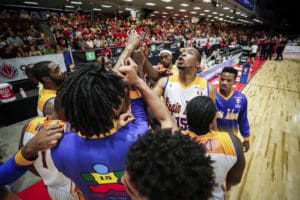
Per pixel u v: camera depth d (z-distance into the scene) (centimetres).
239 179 106
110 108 60
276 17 3228
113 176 62
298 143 327
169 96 158
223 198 104
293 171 259
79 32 848
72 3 1204
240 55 1181
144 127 68
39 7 1280
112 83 62
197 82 157
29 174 248
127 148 60
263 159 283
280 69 983
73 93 59
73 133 65
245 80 682
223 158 96
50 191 93
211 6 1357
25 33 675
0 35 588
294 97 567
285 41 1248
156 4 1319
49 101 148
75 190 89
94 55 577
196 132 104
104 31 1015
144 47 100
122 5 1343
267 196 218
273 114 446
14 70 423
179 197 40
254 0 1984
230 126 205
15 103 392
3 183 69
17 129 373
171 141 44
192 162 42
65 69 506
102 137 61
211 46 1257
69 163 62
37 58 456
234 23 3294
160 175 40
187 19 2452
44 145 63
